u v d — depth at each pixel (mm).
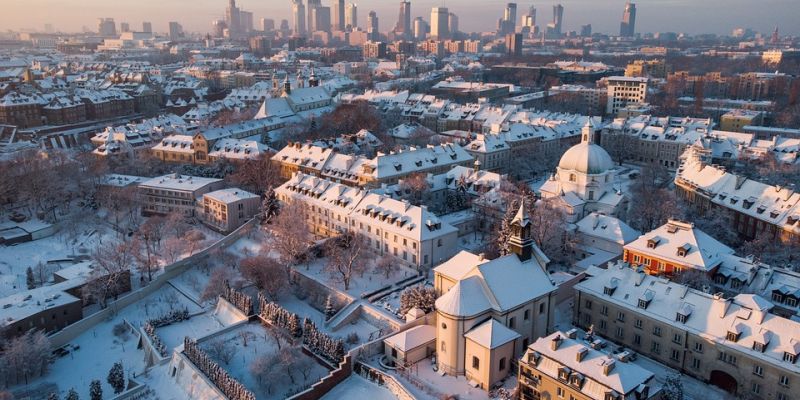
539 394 110625
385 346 133250
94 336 161500
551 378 107688
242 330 154000
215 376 129000
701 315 120562
